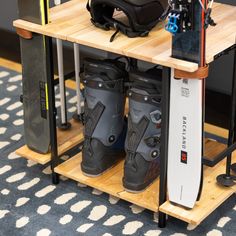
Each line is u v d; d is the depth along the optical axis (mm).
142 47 1911
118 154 2266
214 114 2701
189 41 1771
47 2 2072
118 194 2123
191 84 1818
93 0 1999
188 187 1968
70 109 2799
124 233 2070
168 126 1926
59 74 2393
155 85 1969
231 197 2234
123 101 2168
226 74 2609
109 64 2078
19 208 2201
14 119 2752
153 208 2051
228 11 2143
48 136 2266
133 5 1949
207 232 2072
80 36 1996
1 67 3248
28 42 2150
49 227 2107
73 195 2262
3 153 2518
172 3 1747
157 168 2160
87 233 2074
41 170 2404
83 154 2205
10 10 3203
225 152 2047
